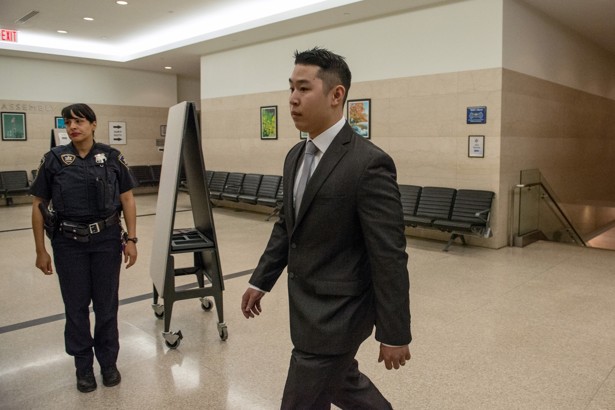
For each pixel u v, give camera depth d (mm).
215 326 3834
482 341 3527
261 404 2693
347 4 7109
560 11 7406
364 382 1936
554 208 8219
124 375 3025
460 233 6906
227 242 7141
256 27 8586
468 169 6973
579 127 9242
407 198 7375
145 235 7566
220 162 11336
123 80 13453
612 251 6562
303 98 1567
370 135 8062
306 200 1600
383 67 7801
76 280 2748
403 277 1534
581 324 3852
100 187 2736
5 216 9812
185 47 10500
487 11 6590
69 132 2689
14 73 11641
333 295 1609
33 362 3225
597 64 9828
